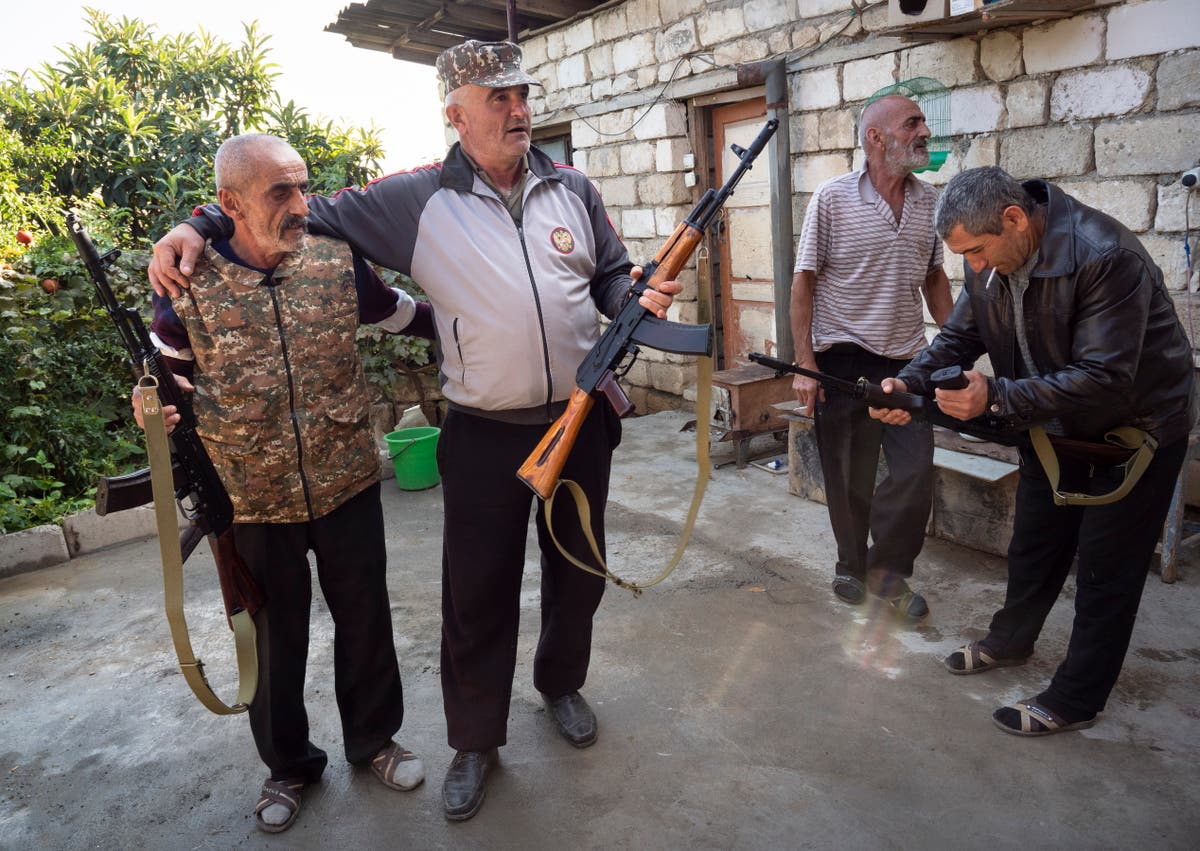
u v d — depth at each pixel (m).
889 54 4.62
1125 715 2.54
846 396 3.13
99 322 5.76
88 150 9.38
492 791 2.40
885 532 3.10
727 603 3.42
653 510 4.53
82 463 5.23
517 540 2.30
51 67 9.93
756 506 4.46
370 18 7.48
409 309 2.35
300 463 2.10
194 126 9.77
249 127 11.02
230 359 1.99
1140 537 2.26
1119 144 3.73
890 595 3.19
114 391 5.70
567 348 2.22
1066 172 3.94
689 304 6.55
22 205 6.75
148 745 2.78
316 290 2.06
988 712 2.60
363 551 2.25
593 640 3.20
